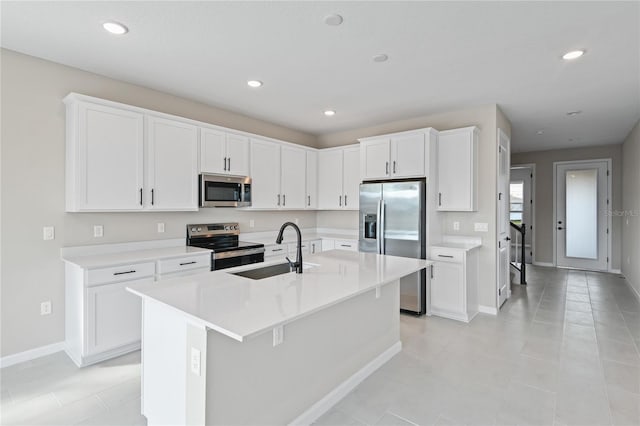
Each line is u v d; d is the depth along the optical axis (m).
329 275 2.29
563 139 6.05
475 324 3.68
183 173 3.45
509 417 2.08
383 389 2.40
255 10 2.10
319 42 2.51
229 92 3.59
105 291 2.69
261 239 4.62
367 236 4.37
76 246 2.99
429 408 2.18
